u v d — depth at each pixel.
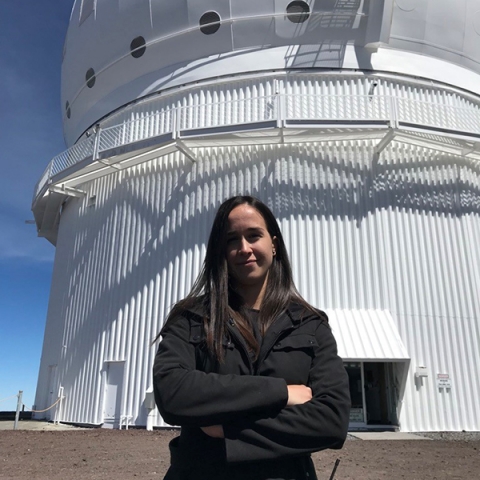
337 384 1.89
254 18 18.39
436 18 19.30
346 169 17.12
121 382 16.88
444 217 17.23
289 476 1.79
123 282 18.03
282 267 2.37
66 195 22.89
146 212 18.33
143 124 19.47
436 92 18.94
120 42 20.70
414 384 15.16
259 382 1.76
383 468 8.59
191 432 1.92
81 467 8.54
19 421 19.72
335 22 18.33
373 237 16.53
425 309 16.06
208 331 2.00
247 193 17.02
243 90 18.30
